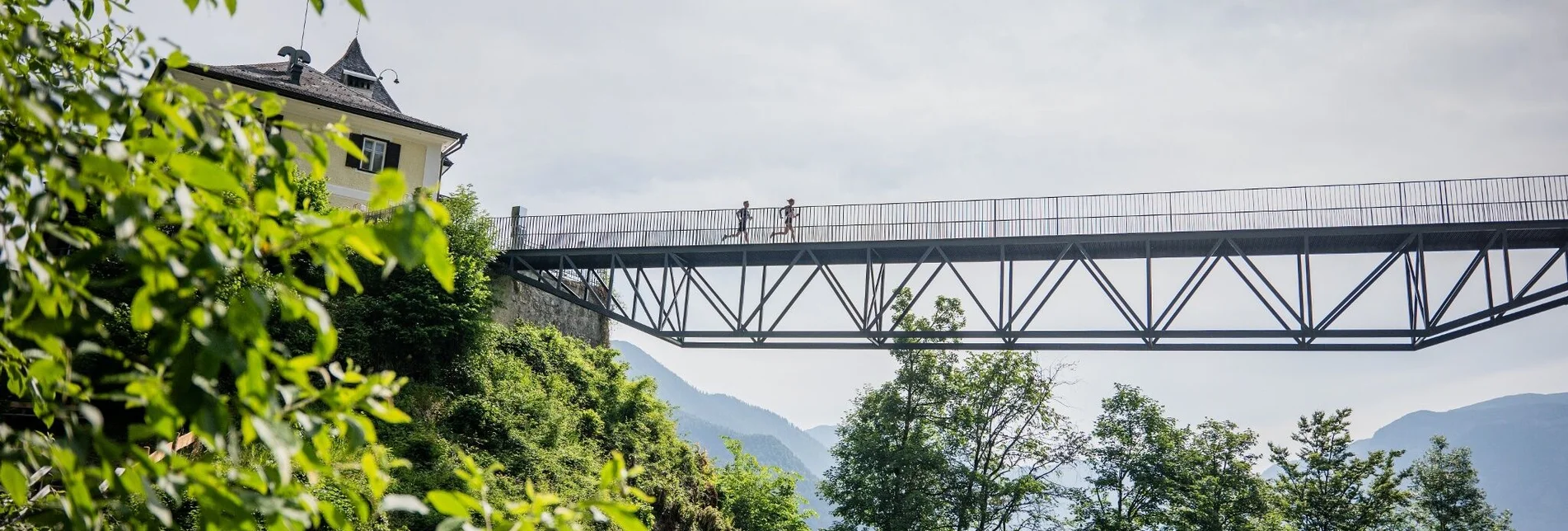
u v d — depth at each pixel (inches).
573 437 1031.0
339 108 1180.5
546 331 1232.2
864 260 1055.0
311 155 89.4
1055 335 954.7
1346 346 910.4
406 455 793.6
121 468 78.5
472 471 87.8
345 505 593.0
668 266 1106.1
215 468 82.8
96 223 80.4
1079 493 1343.5
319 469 85.7
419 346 937.5
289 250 79.3
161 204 77.6
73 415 78.5
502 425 920.9
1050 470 1366.9
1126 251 989.8
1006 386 1360.7
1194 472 1382.9
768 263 1095.6
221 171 75.4
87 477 79.0
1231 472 1378.0
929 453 1268.5
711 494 1282.0
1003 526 1294.3
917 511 1239.5
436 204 73.9
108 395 76.4
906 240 1016.2
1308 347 915.4
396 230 72.0
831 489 1315.2
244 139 84.0
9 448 80.4
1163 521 1325.0
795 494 1722.4
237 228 81.5
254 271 77.2
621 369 1306.6
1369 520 1473.9
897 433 1327.5
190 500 411.5
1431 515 1963.6
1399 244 923.4
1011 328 964.6
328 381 85.7
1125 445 1382.9
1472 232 891.4
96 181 75.9
